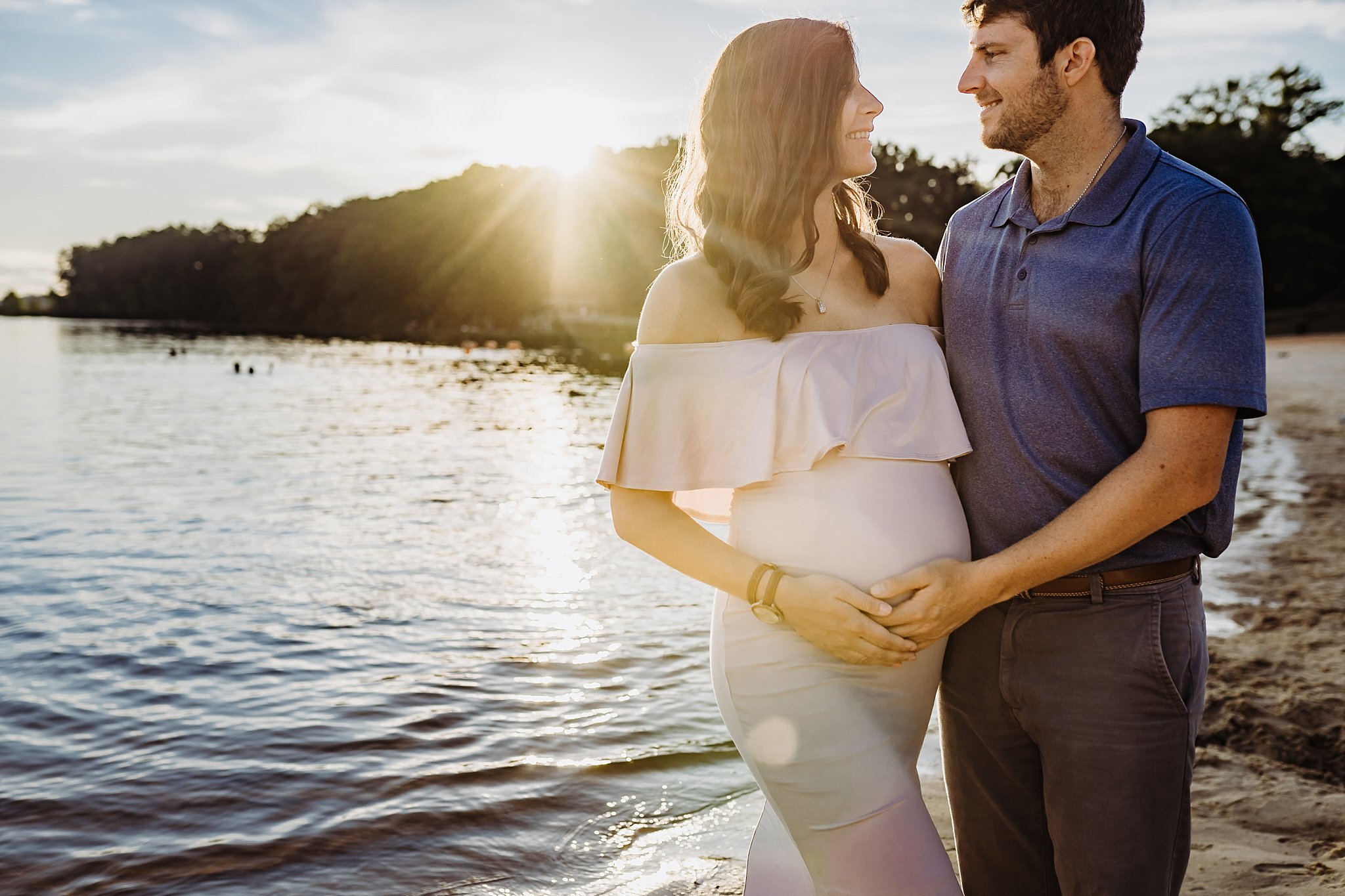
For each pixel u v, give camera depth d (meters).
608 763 4.01
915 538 1.88
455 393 30.98
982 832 2.15
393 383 35.62
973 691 2.06
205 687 5.09
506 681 5.09
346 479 13.05
